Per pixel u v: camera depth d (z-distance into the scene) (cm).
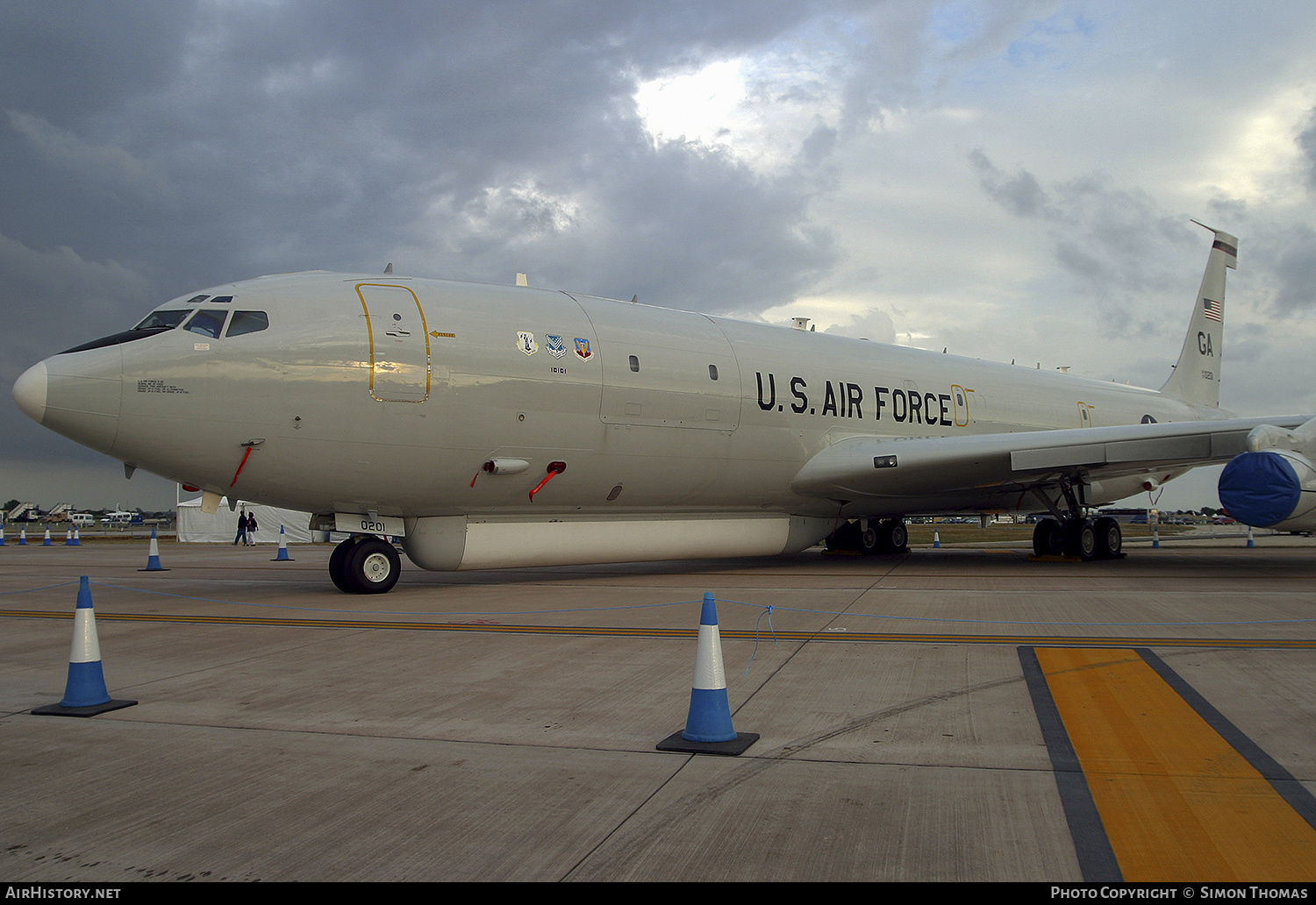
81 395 990
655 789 399
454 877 312
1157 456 1398
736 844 338
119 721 529
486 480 1228
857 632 823
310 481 1120
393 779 418
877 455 1539
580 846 338
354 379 1106
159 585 1434
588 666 680
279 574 1667
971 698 561
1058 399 2094
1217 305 2586
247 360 1059
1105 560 1856
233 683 631
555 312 1307
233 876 315
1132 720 506
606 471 1329
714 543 1566
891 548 2119
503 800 388
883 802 379
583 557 1395
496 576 1507
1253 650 715
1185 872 310
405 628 881
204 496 1163
